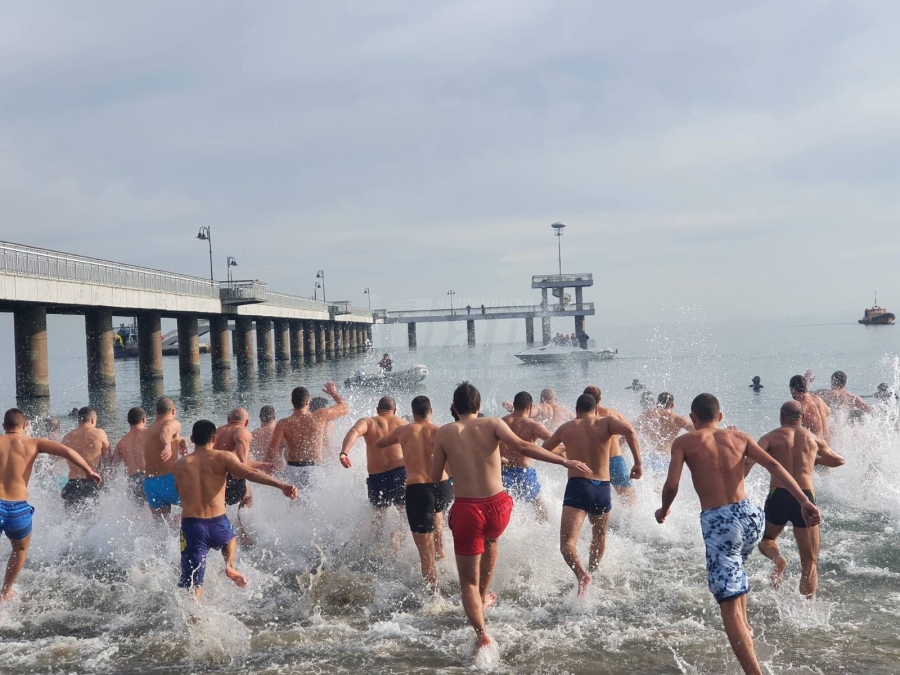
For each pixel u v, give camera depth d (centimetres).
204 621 542
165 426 780
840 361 3784
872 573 629
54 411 2456
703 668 456
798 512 565
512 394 2848
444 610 577
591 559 648
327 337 8225
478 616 492
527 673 455
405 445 649
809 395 954
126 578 675
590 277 8419
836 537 738
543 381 3438
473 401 545
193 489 577
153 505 774
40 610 600
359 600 605
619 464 820
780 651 475
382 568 691
